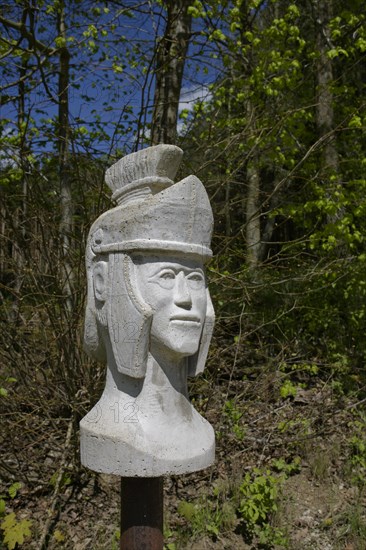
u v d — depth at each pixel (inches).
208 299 99.5
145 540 94.0
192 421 96.3
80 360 163.3
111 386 95.4
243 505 141.9
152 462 87.7
